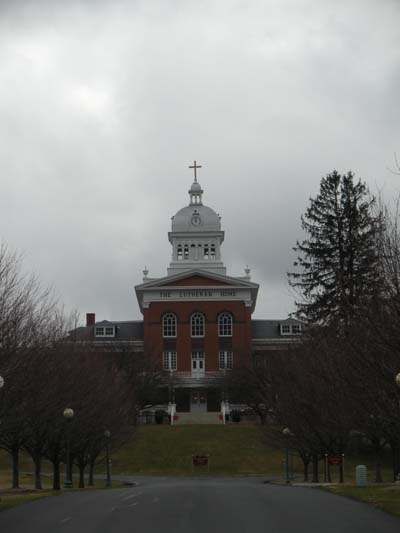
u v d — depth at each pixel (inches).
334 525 698.8
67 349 1801.2
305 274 2795.3
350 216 2723.9
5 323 1245.7
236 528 672.4
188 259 4822.8
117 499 997.8
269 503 916.6
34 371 1379.2
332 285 2655.0
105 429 1932.8
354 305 1546.5
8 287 1352.1
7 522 754.2
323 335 1856.5
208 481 2130.9
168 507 862.5
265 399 2640.3
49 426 1573.6
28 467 2723.9
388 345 1014.4
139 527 684.1
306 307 2709.2
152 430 3398.1
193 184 4965.6
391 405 1193.4
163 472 2741.1
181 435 3255.4
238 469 2792.8
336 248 2731.3
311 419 1811.0
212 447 3065.9
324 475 2202.3
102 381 1990.7
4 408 1304.1
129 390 2883.9
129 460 2913.4
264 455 2965.1
